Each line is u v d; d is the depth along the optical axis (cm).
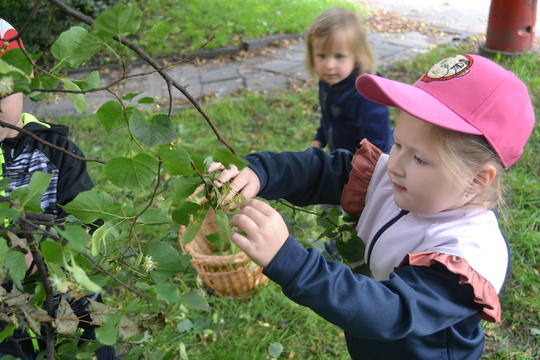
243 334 231
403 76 512
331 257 137
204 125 429
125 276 94
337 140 261
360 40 246
